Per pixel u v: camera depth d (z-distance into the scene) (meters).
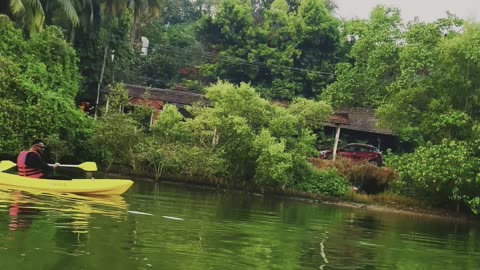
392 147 32.09
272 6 42.31
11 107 18.16
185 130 20.56
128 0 31.00
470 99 20.67
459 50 19.84
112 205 11.41
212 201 14.91
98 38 29.42
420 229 14.09
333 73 38.38
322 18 39.06
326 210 16.66
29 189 12.30
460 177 18.11
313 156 22.22
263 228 10.76
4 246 6.61
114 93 23.20
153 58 41.00
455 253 10.31
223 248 8.02
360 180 21.75
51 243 7.02
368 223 14.12
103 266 6.16
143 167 20.16
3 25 20.28
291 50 38.66
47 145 18.64
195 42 44.69
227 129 20.05
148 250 7.24
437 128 20.02
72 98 21.83
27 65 20.16
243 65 39.38
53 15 26.47
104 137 19.69
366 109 33.38
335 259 8.27
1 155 18.73
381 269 7.92
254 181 19.97
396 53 23.55
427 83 21.19
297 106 21.34
